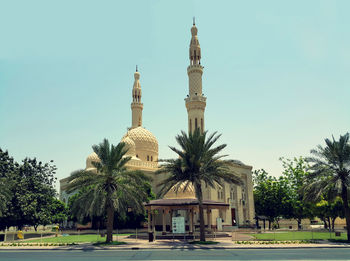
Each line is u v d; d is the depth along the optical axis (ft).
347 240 126.82
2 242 150.71
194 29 252.83
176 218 139.64
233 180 127.85
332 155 134.62
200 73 243.60
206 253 89.66
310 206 217.36
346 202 130.52
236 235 164.25
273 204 253.24
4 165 206.28
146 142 270.05
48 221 198.39
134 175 134.51
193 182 125.90
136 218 205.57
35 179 213.87
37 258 83.82
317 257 76.38
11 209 179.63
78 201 130.00
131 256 85.20
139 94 297.94
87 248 112.68
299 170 258.37
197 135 128.57
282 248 103.71
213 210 226.79
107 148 134.21
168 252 95.09
